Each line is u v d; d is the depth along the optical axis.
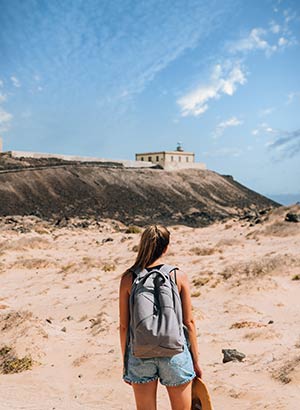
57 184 115.94
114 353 11.39
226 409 7.03
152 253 4.09
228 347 11.90
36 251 45.59
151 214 111.00
